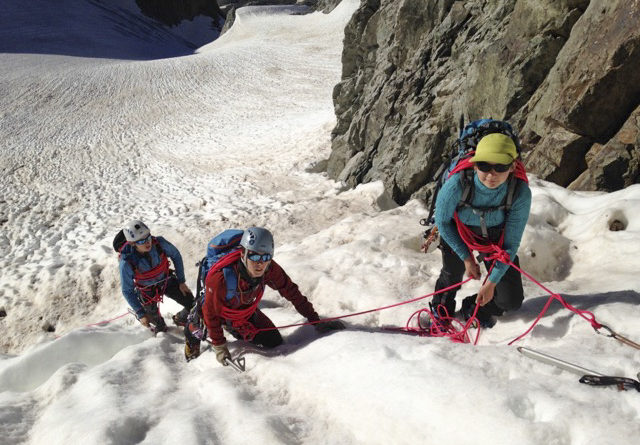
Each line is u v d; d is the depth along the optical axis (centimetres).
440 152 930
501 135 286
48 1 8056
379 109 1202
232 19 8612
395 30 1211
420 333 397
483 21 970
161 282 496
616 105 583
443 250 371
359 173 1213
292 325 421
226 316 374
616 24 568
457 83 945
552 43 697
